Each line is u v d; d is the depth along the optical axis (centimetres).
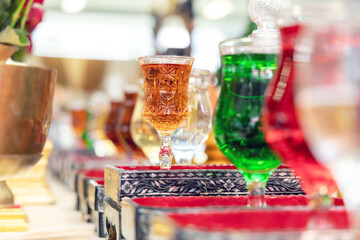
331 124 48
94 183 100
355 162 48
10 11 99
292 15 64
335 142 49
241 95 73
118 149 171
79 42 436
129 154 167
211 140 130
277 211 61
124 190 80
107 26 453
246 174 73
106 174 88
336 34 49
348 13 51
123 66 427
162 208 64
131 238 68
